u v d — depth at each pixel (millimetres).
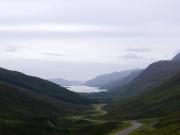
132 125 194375
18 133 155500
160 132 143125
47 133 169250
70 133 182250
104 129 186500
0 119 164125
